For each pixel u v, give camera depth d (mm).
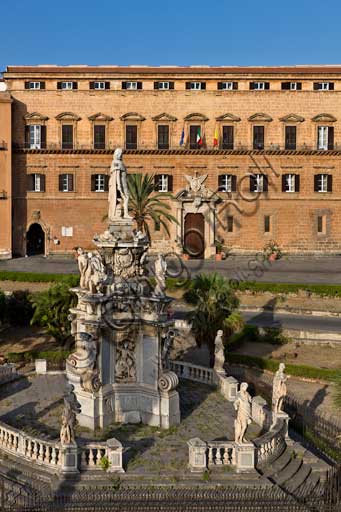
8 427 22250
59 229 78562
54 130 77938
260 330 44438
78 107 78062
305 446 25078
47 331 41250
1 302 46094
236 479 20344
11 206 76125
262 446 21672
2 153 75250
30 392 29234
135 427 24641
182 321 45031
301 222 79562
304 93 78562
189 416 26141
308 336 43969
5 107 75125
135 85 78750
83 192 78438
